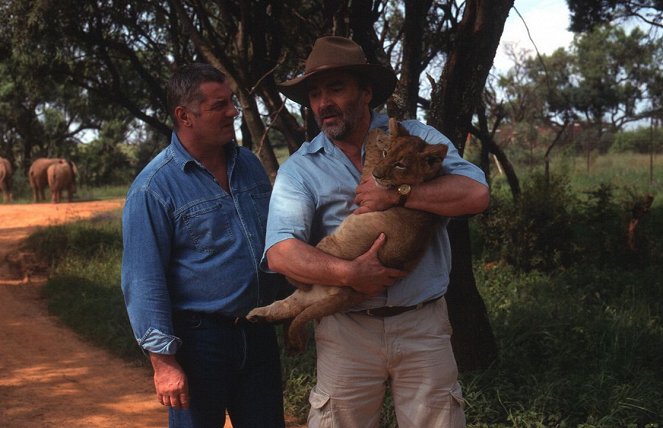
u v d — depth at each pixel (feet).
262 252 11.89
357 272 10.50
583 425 17.12
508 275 32.89
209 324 11.56
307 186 11.36
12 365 25.48
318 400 11.76
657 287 29.37
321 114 11.40
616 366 20.65
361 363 11.44
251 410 11.98
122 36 39.19
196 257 11.53
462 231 20.34
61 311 32.45
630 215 35.45
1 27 36.96
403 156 10.74
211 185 11.70
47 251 44.62
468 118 20.43
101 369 25.07
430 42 28.84
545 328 23.17
